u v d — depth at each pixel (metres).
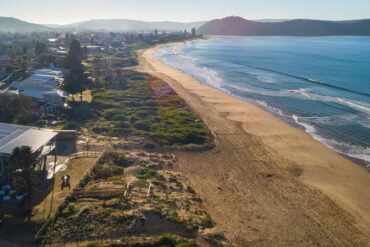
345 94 102.56
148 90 99.69
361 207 43.34
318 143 64.31
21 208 36.41
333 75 133.75
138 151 56.84
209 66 162.25
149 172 47.50
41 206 36.75
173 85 110.88
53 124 65.94
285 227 38.41
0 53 177.38
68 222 34.09
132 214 35.28
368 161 56.91
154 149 58.41
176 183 45.44
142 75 123.31
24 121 64.44
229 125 73.44
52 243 31.39
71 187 40.91
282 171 52.31
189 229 34.69
